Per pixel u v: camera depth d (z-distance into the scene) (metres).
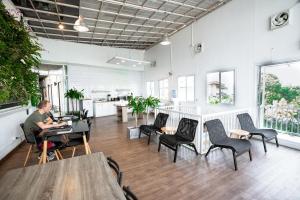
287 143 3.97
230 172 2.87
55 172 1.43
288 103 4.26
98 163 1.59
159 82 9.08
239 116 4.11
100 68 9.67
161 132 4.39
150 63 9.41
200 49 6.18
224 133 3.58
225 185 2.50
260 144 4.16
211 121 3.54
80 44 8.29
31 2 4.63
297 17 3.71
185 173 2.87
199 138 3.72
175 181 2.64
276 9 4.05
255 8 4.46
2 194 1.14
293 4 3.76
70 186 1.22
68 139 3.32
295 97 4.13
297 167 2.99
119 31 7.31
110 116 9.22
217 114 4.00
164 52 8.44
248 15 4.64
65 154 3.81
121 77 10.39
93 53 8.70
